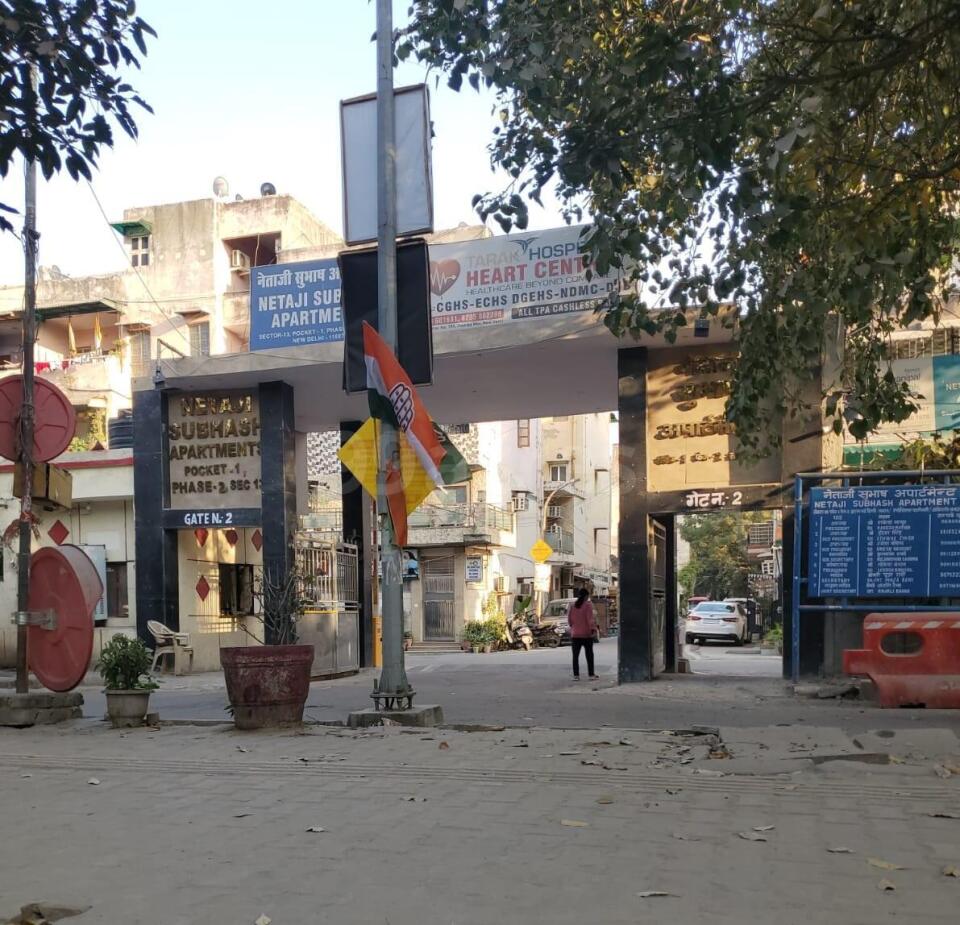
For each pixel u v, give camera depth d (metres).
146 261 33.62
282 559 16.55
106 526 20.23
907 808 5.71
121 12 6.16
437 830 5.42
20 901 4.30
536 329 13.77
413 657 25.31
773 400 12.77
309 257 32.41
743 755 7.38
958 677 10.47
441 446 9.65
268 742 8.70
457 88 7.66
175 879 4.61
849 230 7.34
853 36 7.03
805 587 12.91
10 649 19.77
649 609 13.98
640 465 14.01
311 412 19.02
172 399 17.67
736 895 4.22
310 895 4.34
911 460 12.67
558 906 4.13
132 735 9.55
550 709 11.08
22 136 6.10
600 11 7.73
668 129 7.30
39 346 31.42
